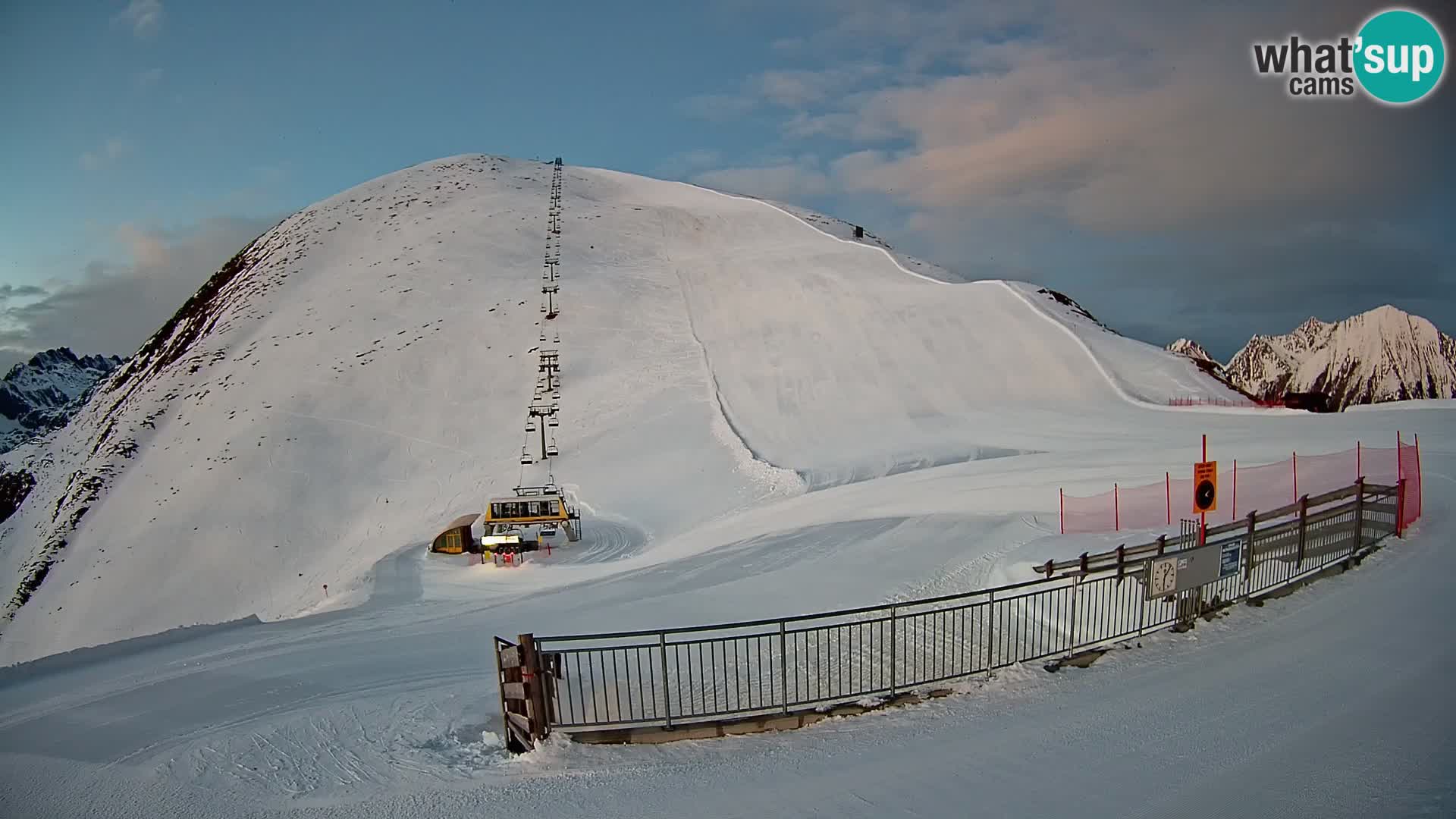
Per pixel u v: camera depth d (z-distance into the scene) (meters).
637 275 77.06
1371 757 7.79
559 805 8.16
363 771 9.62
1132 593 12.73
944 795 7.73
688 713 10.55
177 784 9.58
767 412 49.22
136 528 50.62
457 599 24.47
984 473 31.14
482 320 68.38
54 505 60.16
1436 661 10.01
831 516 27.86
